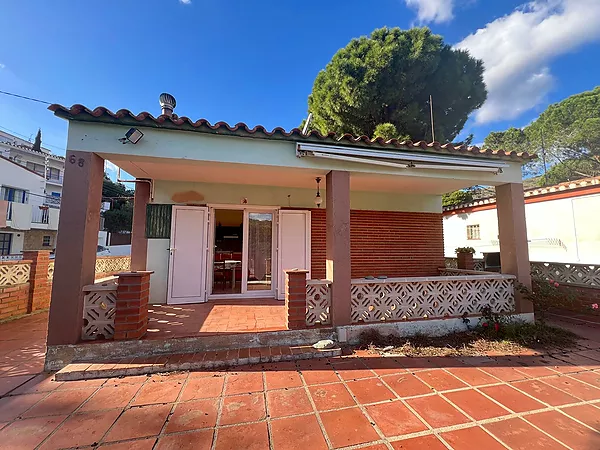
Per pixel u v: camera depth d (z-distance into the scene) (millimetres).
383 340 4371
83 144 3666
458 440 2180
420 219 7797
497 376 3309
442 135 10852
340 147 4391
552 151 20359
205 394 2885
